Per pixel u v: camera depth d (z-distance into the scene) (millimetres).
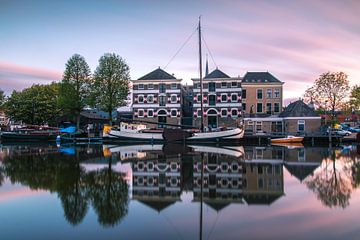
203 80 62344
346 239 6953
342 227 7719
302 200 10469
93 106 58125
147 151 31406
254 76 65562
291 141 48562
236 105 61188
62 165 19906
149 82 64188
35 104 68062
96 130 63062
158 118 63812
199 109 62781
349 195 11117
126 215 8867
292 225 7891
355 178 14719
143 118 64125
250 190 12070
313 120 54906
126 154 27781
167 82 63781
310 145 44000
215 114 61750
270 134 52500
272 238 7039
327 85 50875
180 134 47906
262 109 63719
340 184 13195
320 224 7957
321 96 51406
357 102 50719
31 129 59094
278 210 9242
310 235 7195
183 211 9227
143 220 8383
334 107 51031
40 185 13148
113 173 16344
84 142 53094
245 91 64375
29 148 37562
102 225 7988
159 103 63875
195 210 9320
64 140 52906
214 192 11742
